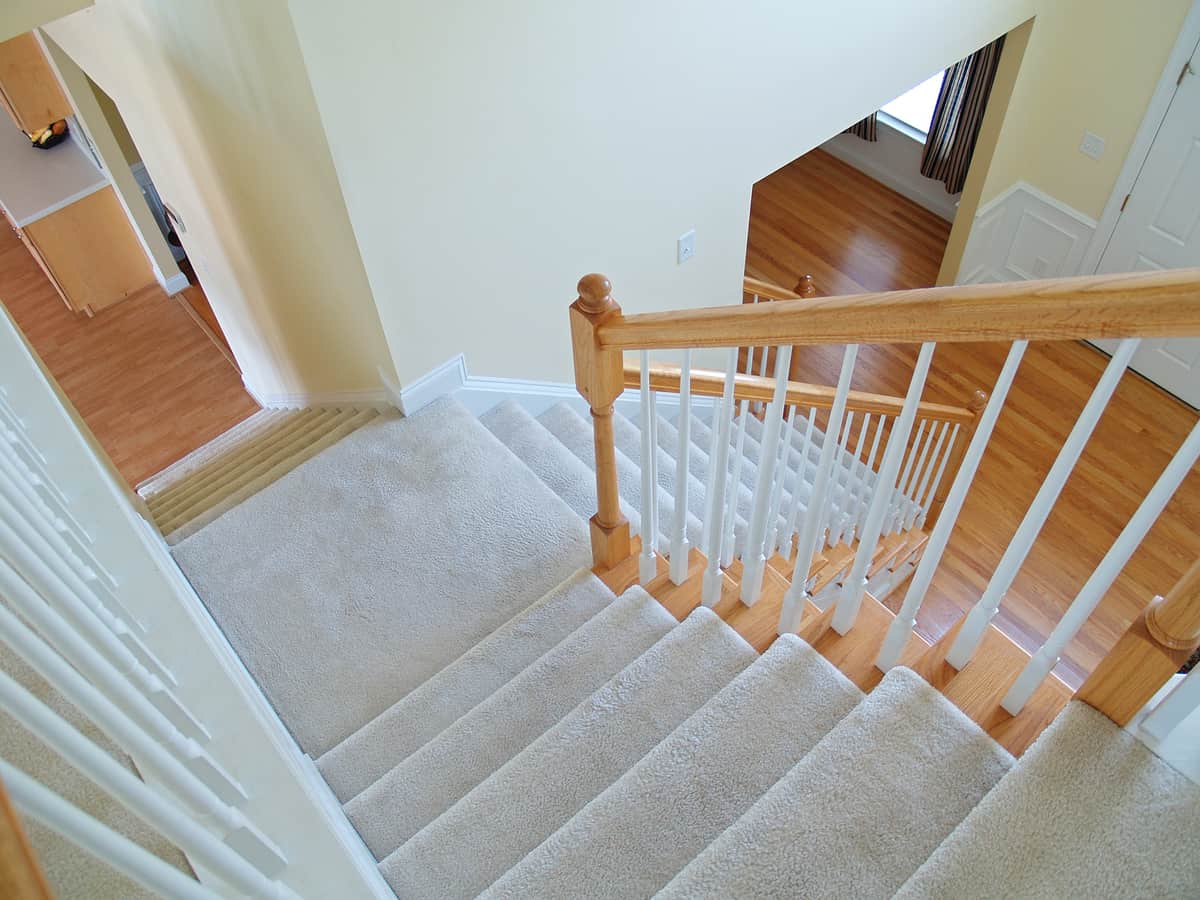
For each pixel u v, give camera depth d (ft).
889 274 19.85
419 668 8.89
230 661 7.96
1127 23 14.97
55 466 6.62
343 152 9.00
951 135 18.80
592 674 7.58
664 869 5.72
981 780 5.21
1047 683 5.62
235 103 9.82
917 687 5.57
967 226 18.33
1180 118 15.12
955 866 4.62
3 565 3.10
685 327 5.73
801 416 16.85
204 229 14.08
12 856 1.72
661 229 12.98
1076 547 14.79
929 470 11.82
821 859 5.10
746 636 7.21
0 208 23.02
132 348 20.11
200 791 3.60
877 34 13.34
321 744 8.34
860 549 5.87
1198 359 15.97
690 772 5.99
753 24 11.71
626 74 10.85
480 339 11.78
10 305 21.17
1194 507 15.10
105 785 2.82
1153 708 4.82
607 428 7.38
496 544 9.96
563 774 6.61
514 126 10.19
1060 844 4.58
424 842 6.46
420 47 8.87
